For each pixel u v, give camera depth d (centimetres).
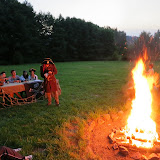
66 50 3791
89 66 2444
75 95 768
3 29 2889
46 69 597
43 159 300
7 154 274
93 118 462
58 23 3644
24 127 432
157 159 292
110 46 4169
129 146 330
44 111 563
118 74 1516
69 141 354
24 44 3084
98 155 307
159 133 384
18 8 3156
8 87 598
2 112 564
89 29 4028
